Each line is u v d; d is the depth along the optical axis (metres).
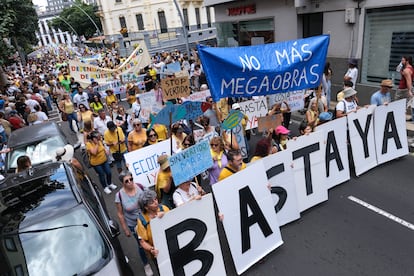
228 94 5.11
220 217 4.00
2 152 7.07
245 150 7.24
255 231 4.33
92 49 55.72
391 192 5.57
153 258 3.89
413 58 9.24
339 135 5.84
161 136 7.23
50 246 3.49
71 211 3.84
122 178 4.27
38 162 6.78
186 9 43.12
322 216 5.18
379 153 6.43
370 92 10.52
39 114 11.57
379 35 10.04
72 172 4.86
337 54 11.33
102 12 46.62
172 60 19.05
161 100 8.97
